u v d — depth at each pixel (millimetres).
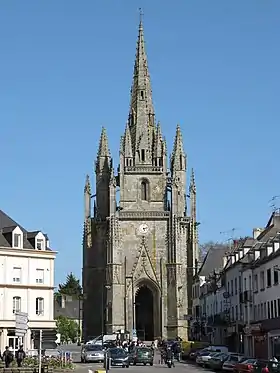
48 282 90125
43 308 89188
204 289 121375
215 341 106562
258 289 79625
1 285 86000
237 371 53375
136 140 144500
